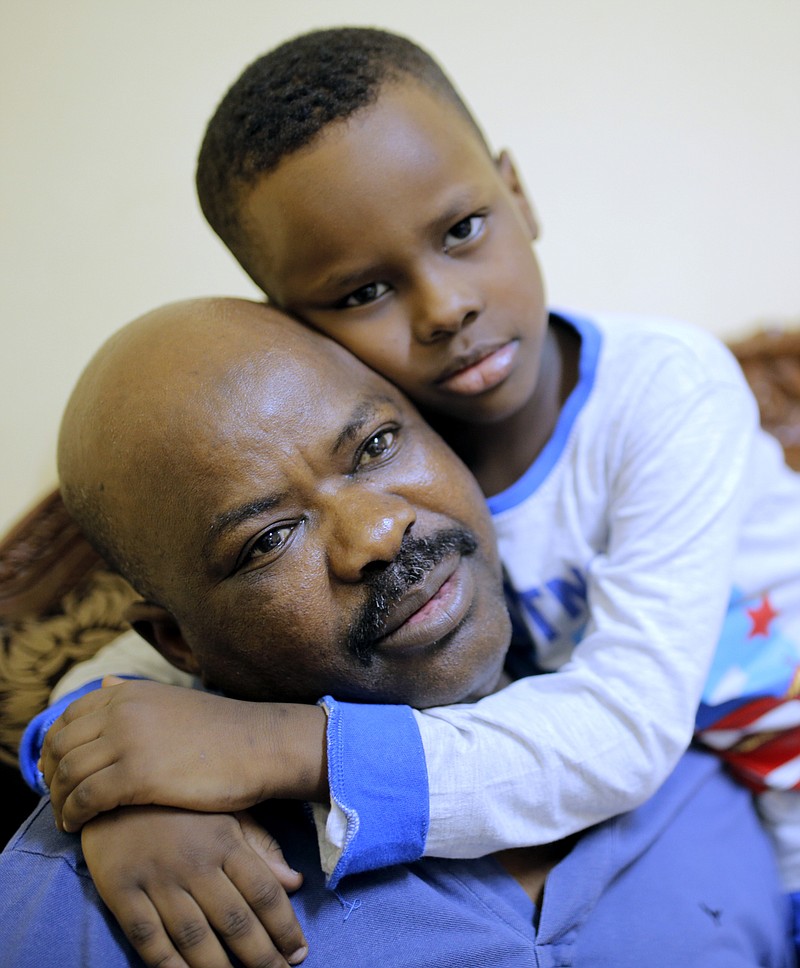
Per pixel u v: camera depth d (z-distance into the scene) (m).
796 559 0.95
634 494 0.80
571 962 0.67
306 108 0.71
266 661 0.67
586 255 1.36
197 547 0.65
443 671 0.67
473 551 0.71
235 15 1.16
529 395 0.81
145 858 0.57
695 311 1.42
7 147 1.11
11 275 1.14
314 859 0.67
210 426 0.64
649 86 1.31
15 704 1.03
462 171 0.74
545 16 1.26
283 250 0.74
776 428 1.35
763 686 0.85
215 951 0.57
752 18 1.31
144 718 0.60
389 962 0.62
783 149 1.37
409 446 0.72
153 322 0.72
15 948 0.59
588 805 0.68
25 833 0.68
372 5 1.21
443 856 0.65
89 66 1.12
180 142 1.17
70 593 1.07
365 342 0.76
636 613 0.74
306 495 0.66
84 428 0.70
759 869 0.83
